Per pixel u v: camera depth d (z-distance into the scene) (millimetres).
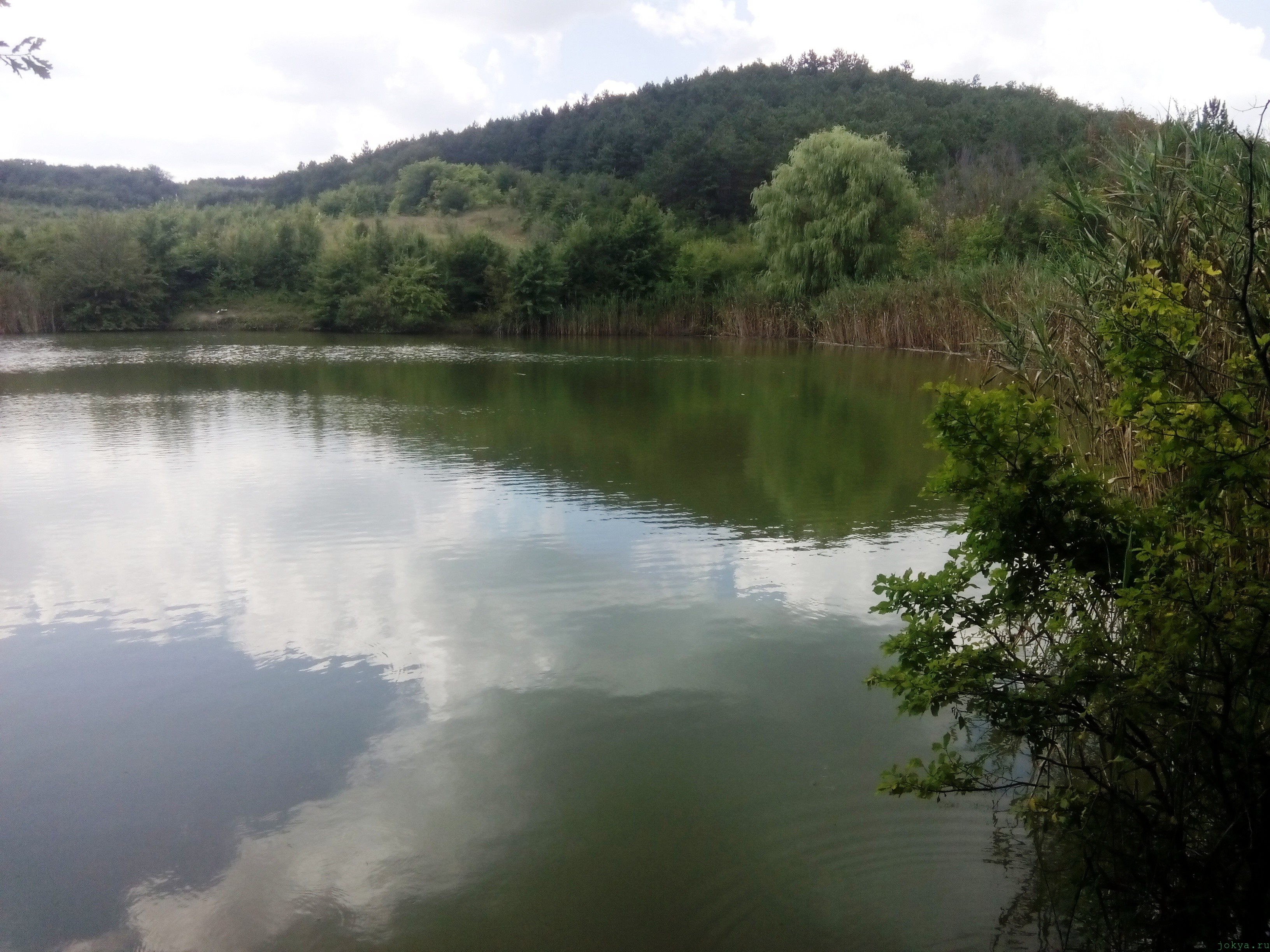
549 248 42438
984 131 63656
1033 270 18359
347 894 3623
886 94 80250
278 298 45344
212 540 8148
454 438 13164
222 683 5410
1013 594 3562
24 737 4840
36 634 6121
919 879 3629
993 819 4008
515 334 41312
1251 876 2863
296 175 99125
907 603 3719
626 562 7473
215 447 12430
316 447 12469
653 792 4250
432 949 3320
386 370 23594
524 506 9266
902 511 9047
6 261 42812
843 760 4492
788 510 9062
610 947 3307
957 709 4609
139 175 91500
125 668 5613
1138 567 3322
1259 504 3066
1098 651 3176
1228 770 2973
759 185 61781
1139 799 3400
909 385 19578
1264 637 2846
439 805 4180
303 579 7129
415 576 7164
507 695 5211
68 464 11305
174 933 3428
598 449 12305
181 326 42500
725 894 3578
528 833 3965
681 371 23172
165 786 4379
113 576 7203
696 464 11234
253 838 3986
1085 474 3695
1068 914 3406
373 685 5359
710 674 5422
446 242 44750
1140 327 3189
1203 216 4348
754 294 37750
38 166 82875
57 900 3615
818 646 5816
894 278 31516
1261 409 3648
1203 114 4836
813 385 19609
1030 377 6145
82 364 24828
